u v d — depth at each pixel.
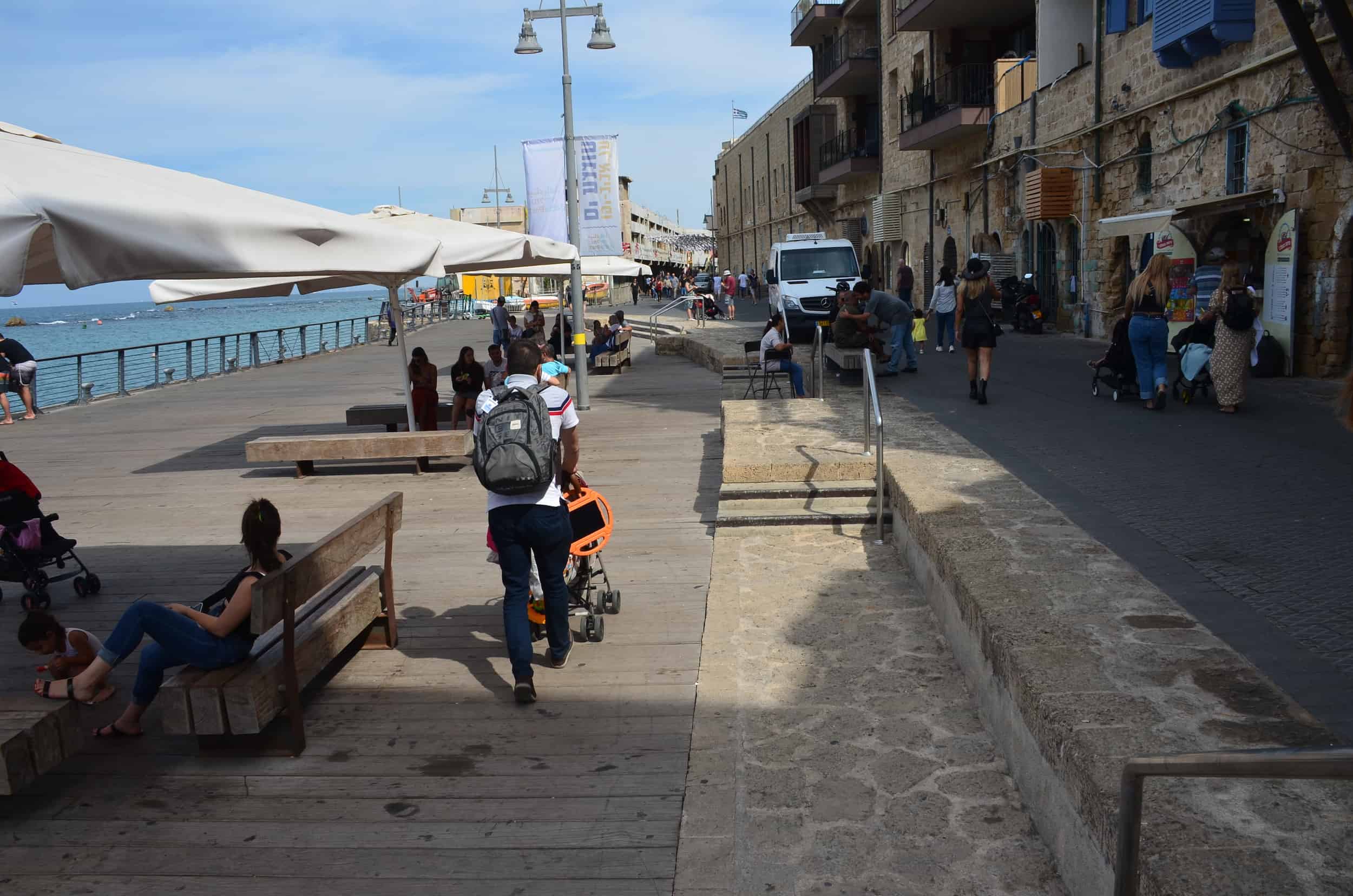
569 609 5.87
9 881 3.54
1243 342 10.45
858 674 5.01
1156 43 16.75
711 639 5.57
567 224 15.44
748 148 69.00
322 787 4.14
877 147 40.16
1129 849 2.31
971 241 29.28
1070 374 14.80
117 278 4.24
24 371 17.38
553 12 15.55
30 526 6.63
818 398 12.70
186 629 4.29
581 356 15.38
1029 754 3.63
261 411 17.66
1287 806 2.61
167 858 3.67
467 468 11.29
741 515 7.84
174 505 9.84
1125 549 5.99
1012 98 25.97
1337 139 12.80
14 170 4.15
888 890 3.27
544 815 3.86
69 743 3.97
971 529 5.57
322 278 10.97
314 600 5.32
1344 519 6.31
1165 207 17.86
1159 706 3.23
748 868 3.43
